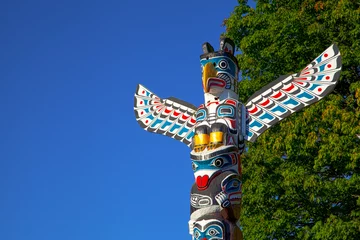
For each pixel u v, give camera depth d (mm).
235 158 13852
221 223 13109
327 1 22781
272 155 21625
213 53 15039
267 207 21391
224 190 13430
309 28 22469
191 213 13617
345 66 22422
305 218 21109
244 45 23828
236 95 15133
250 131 14492
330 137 20031
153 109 16531
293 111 14188
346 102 22125
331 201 20641
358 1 22172
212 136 14008
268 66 23922
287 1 24891
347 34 22266
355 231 19234
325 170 21484
